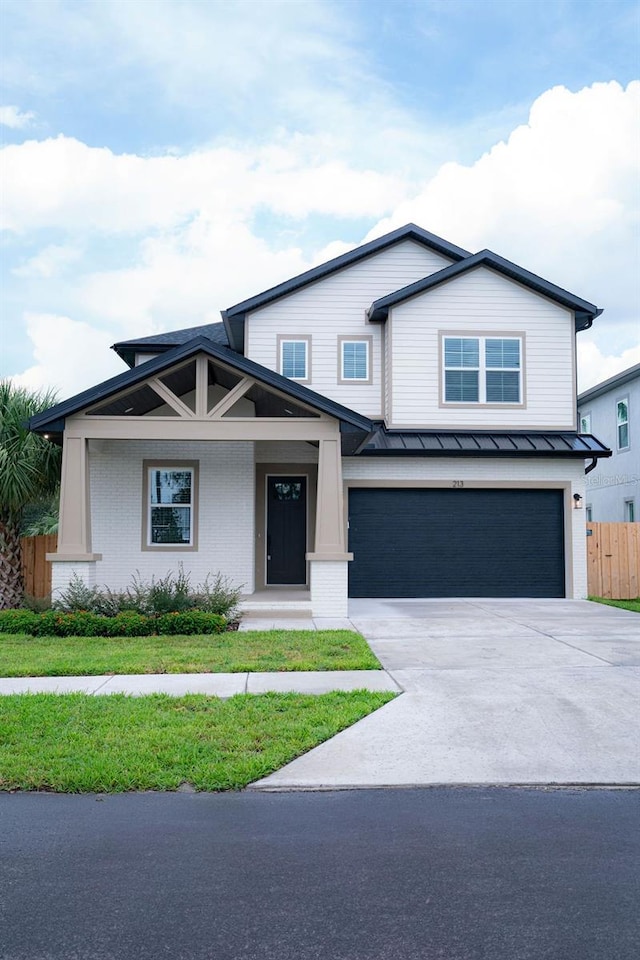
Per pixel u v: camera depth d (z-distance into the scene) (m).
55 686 7.92
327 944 3.21
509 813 4.77
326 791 5.16
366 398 17.69
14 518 14.61
